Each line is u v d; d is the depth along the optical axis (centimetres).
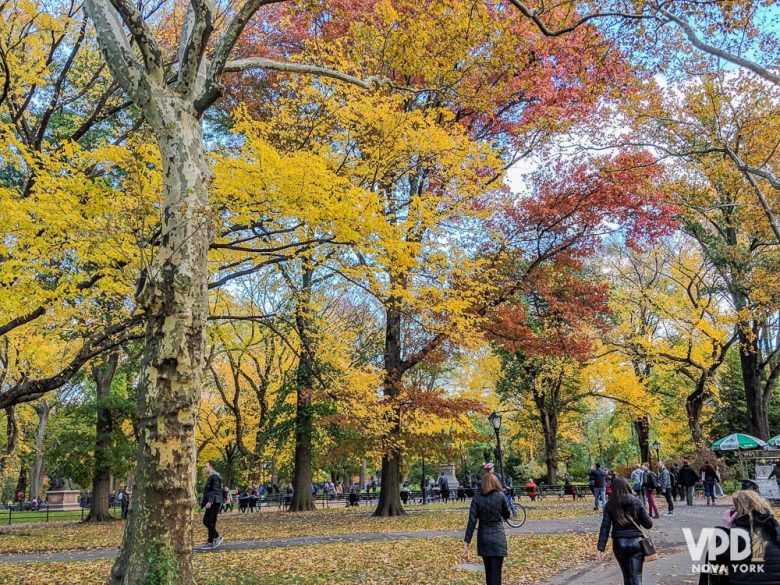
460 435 2036
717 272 2911
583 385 3572
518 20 1256
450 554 1062
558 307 1878
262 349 2895
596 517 1830
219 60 729
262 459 3209
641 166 1756
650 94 1825
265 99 1731
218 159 997
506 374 3419
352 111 1191
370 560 998
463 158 1295
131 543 591
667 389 3853
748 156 1845
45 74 1248
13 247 959
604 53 1238
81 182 953
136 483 607
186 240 659
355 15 1341
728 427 3703
